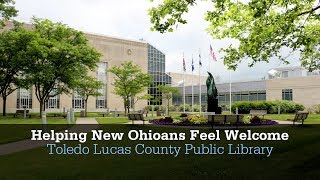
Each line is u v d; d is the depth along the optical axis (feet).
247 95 197.36
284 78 177.68
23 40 113.09
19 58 111.75
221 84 213.05
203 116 79.10
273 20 33.76
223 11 33.45
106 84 216.74
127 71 141.49
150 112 183.01
